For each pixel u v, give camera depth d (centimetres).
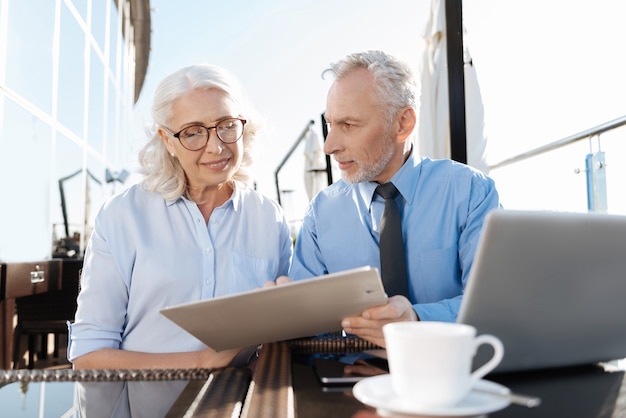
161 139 175
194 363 135
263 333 116
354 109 179
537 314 86
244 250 179
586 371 97
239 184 185
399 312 111
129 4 834
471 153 329
